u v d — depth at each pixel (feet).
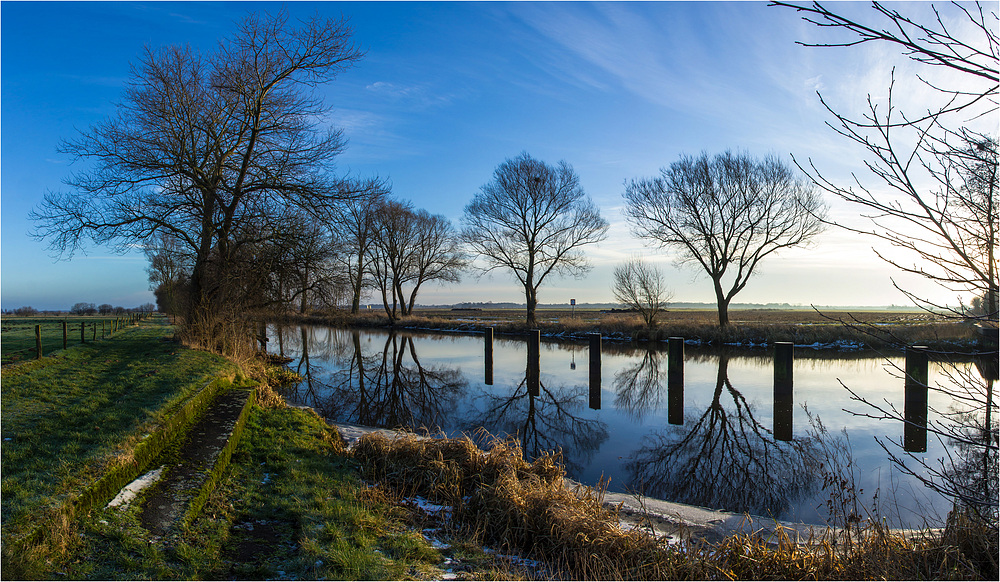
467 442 22.65
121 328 99.71
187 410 23.79
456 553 15.19
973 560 13.43
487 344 53.67
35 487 13.33
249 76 54.60
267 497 17.67
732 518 20.72
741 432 35.01
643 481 26.09
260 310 58.65
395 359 72.49
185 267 69.21
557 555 15.48
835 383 49.90
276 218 55.47
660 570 14.35
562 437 34.45
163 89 52.54
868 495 23.29
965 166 8.67
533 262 114.73
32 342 60.49
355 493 18.70
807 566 14.24
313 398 45.50
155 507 14.90
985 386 10.56
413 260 141.59
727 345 77.41
